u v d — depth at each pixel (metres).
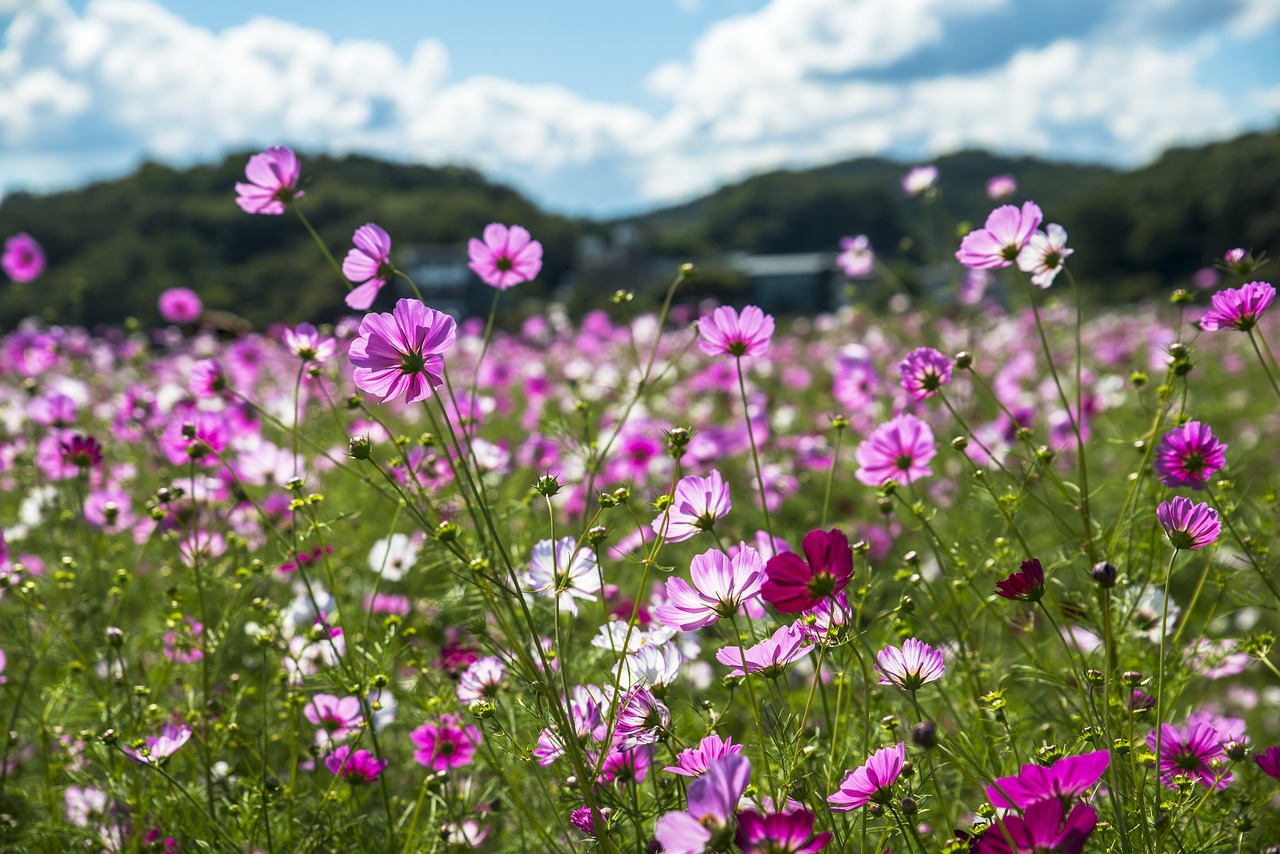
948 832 1.34
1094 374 3.46
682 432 1.27
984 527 2.00
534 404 3.38
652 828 1.33
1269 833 1.39
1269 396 4.73
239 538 1.77
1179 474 1.45
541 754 1.27
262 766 1.43
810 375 5.20
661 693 1.28
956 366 1.54
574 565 1.37
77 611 1.80
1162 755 1.32
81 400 2.74
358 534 2.06
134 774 1.48
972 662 1.51
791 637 1.23
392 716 1.54
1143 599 1.49
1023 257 1.52
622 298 1.76
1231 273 1.48
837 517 2.53
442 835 1.45
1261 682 2.15
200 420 1.82
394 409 3.00
